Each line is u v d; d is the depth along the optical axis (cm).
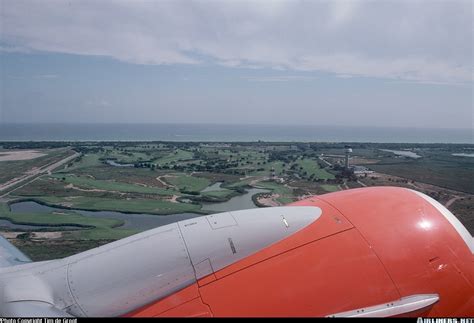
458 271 547
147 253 548
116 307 514
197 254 538
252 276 519
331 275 517
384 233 562
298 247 546
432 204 629
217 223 586
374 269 525
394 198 636
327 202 642
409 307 506
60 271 567
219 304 501
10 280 561
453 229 591
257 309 495
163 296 516
